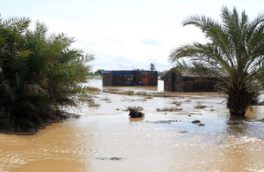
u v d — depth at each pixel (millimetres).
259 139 15312
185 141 14742
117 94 43938
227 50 21641
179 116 22328
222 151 13141
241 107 22391
